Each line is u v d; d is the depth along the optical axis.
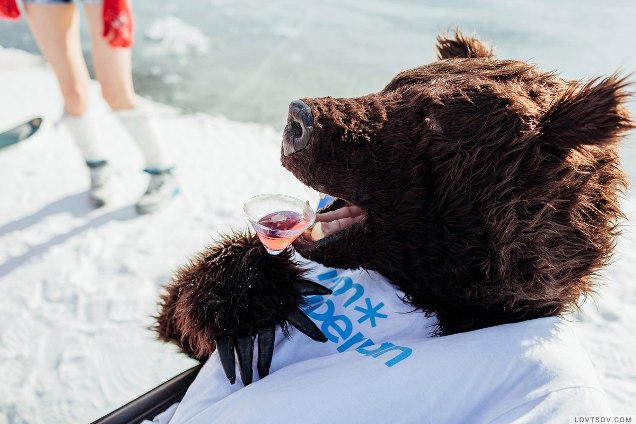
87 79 3.37
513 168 1.12
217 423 1.11
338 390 1.07
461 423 1.05
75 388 2.33
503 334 1.15
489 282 1.19
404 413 1.04
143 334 2.60
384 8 7.73
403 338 1.29
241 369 1.26
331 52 6.14
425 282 1.26
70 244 3.21
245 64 5.87
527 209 1.14
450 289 1.24
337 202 1.50
